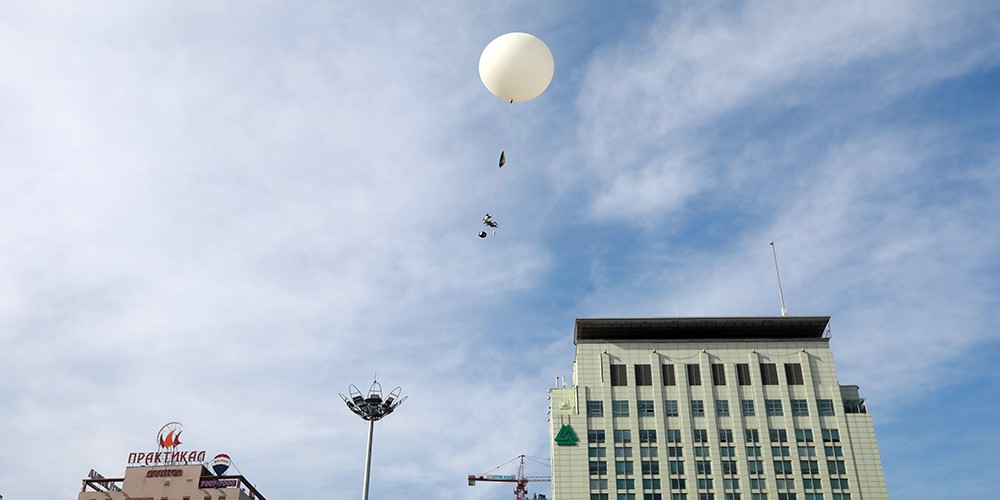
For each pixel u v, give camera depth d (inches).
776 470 5487.2
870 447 5526.6
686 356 5959.6
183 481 5423.2
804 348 5935.0
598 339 6122.1
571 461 5634.8
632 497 5482.3
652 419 5743.1
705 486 5472.4
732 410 5718.5
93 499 5359.3
